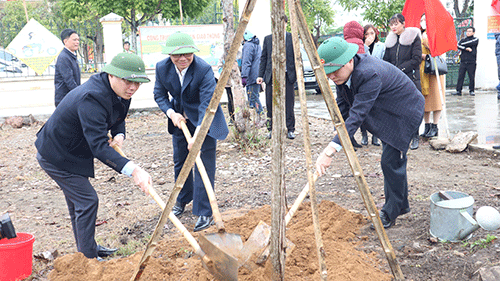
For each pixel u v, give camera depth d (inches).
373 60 138.1
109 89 121.3
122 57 119.3
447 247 128.2
